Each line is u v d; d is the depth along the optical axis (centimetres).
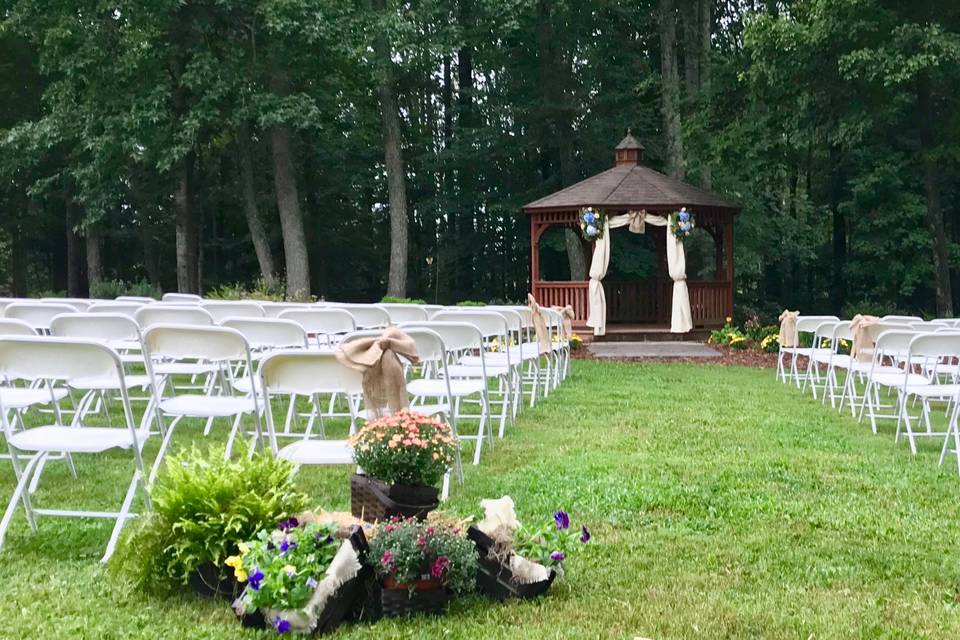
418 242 3228
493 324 717
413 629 323
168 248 3183
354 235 3112
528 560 359
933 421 857
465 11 2352
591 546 421
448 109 2911
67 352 403
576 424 779
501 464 604
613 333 1714
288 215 2211
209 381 815
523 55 2656
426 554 339
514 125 2722
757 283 3169
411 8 2261
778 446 688
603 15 2548
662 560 407
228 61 2075
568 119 2611
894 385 734
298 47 2094
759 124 1895
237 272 3247
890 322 936
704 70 2239
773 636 323
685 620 335
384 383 418
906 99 1678
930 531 461
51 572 382
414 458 377
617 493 519
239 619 331
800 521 476
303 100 2067
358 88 2648
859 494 537
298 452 420
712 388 1058
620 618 336
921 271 2342
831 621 338
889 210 2327
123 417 781
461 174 2916
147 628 323
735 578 385
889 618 344
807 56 1661
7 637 313
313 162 2911
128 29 2044
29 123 2108
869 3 1557
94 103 2064
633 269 2634
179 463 371
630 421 796
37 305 751
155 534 357
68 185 2628
